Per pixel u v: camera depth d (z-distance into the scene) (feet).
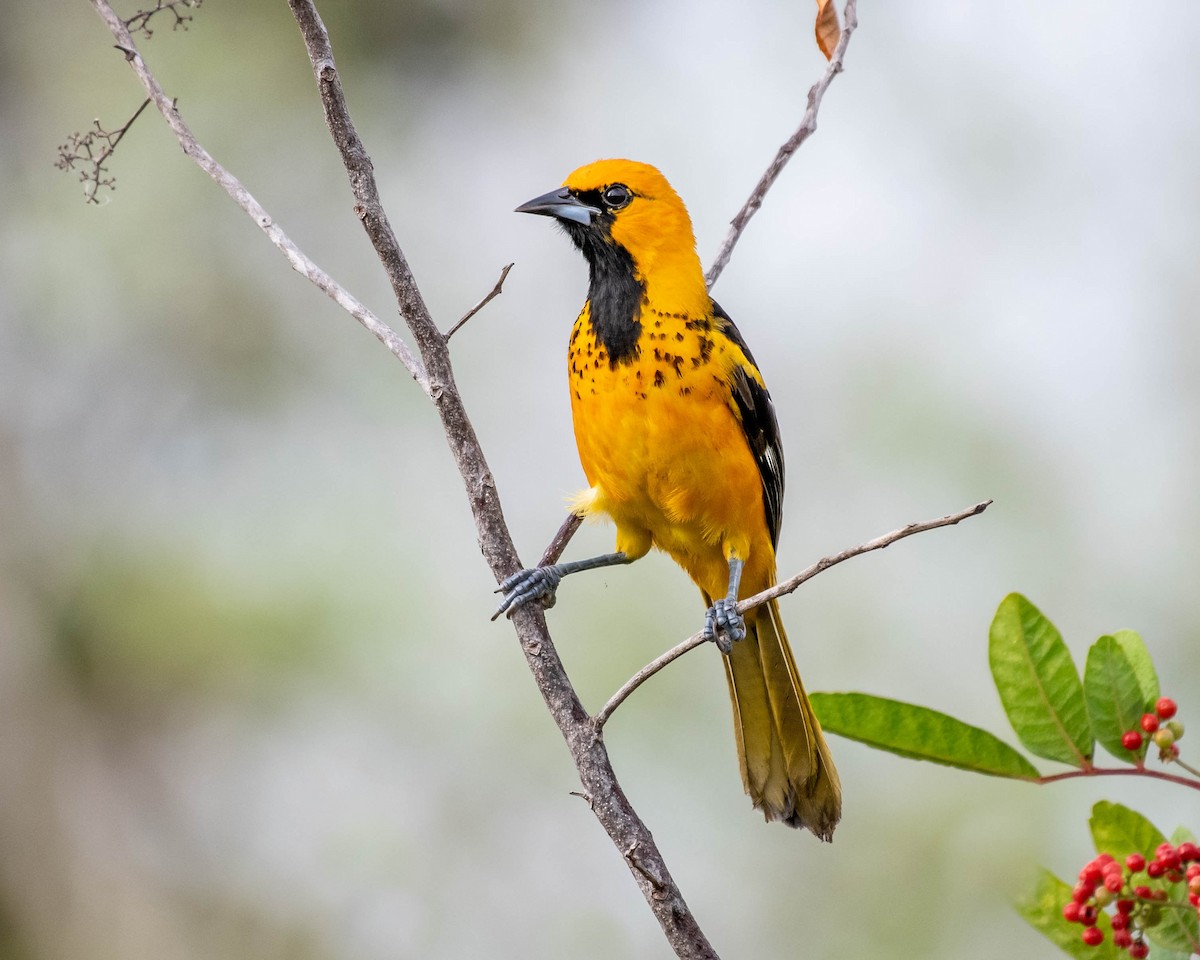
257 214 20.52
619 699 18.74
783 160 27.17
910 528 16.72
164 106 20.97
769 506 28.32
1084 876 16.05
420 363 20.11
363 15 55.16
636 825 18.40
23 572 50.29
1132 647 17.13
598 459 26.68
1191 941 15.90
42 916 49.24
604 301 26.55
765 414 27.37
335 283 20.21
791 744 27.12
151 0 52.44
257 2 53.93
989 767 17.16
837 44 27.55
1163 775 16.75
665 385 25.85
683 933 17.97
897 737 17.25
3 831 49.34
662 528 27.43
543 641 19.63
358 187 19.89
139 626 48.42
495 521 20.08
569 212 26.73
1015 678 17.24
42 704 49.60
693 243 27.17
